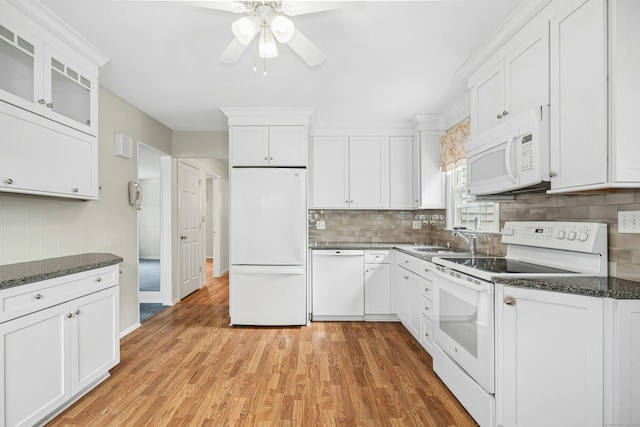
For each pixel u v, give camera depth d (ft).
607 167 4.51
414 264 9.87
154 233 29.40
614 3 4.46
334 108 11.43
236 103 11.00
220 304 14.55
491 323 5.53
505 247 8.49
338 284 12.02
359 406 6.73
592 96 4.69
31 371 5.56
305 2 4.79
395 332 11.04
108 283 7.60
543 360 4.98
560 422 4.82
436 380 7.77
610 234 5.50
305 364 8.61
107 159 9.91
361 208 13.05
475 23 6.45
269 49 5.66
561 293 4.78
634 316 4.33
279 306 11.50
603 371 4.43
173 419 6.28
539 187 6.38
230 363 8.65
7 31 5.76
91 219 9.23
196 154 14.46
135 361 8.75
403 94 10.16
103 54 7.70
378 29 6.67
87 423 6.13
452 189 11.96
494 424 5.53
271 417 6.36
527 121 5.75
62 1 5.82
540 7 5.61
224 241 22.62
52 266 6.60
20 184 6.04
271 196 11.42
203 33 6.85
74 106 7.40
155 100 10.71
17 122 5.97
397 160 13.02
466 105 10.46
